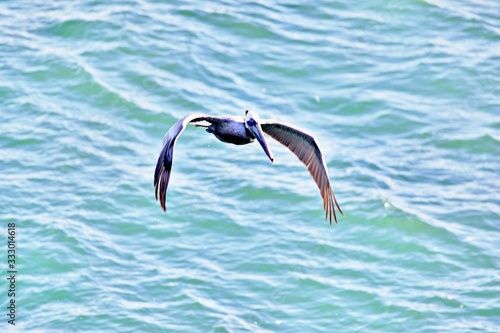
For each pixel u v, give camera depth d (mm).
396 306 27016
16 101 33719
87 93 34219
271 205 30328
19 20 37688
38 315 26188
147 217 29625
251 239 29047
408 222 29938
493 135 34000
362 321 26547
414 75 36844
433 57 37750
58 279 27266
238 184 30922
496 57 38094
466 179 32125
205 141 32562
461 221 30250
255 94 35125
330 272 28094
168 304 26469
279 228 29531
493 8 41281
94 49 36250
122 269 27703
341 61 37281
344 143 33375
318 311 26750
